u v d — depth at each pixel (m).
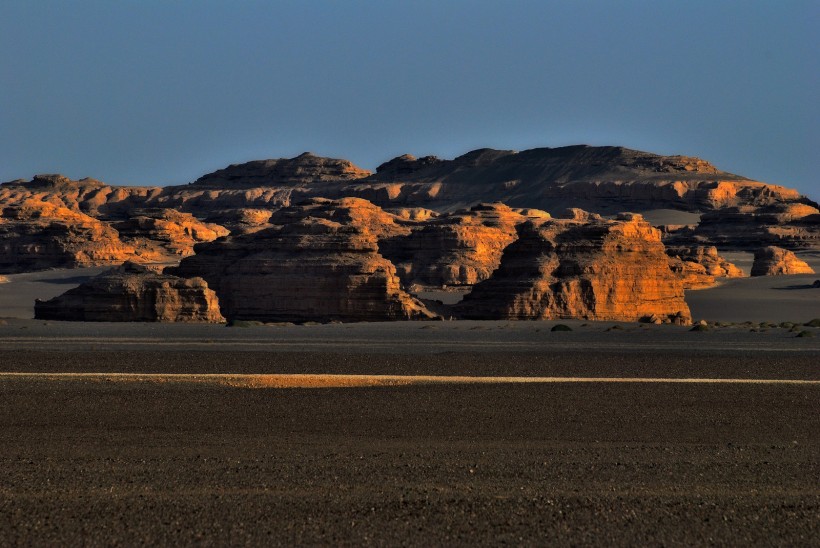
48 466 113.81
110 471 111.75
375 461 116.12
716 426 136.50
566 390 158.12
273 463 115.06
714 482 108.56
